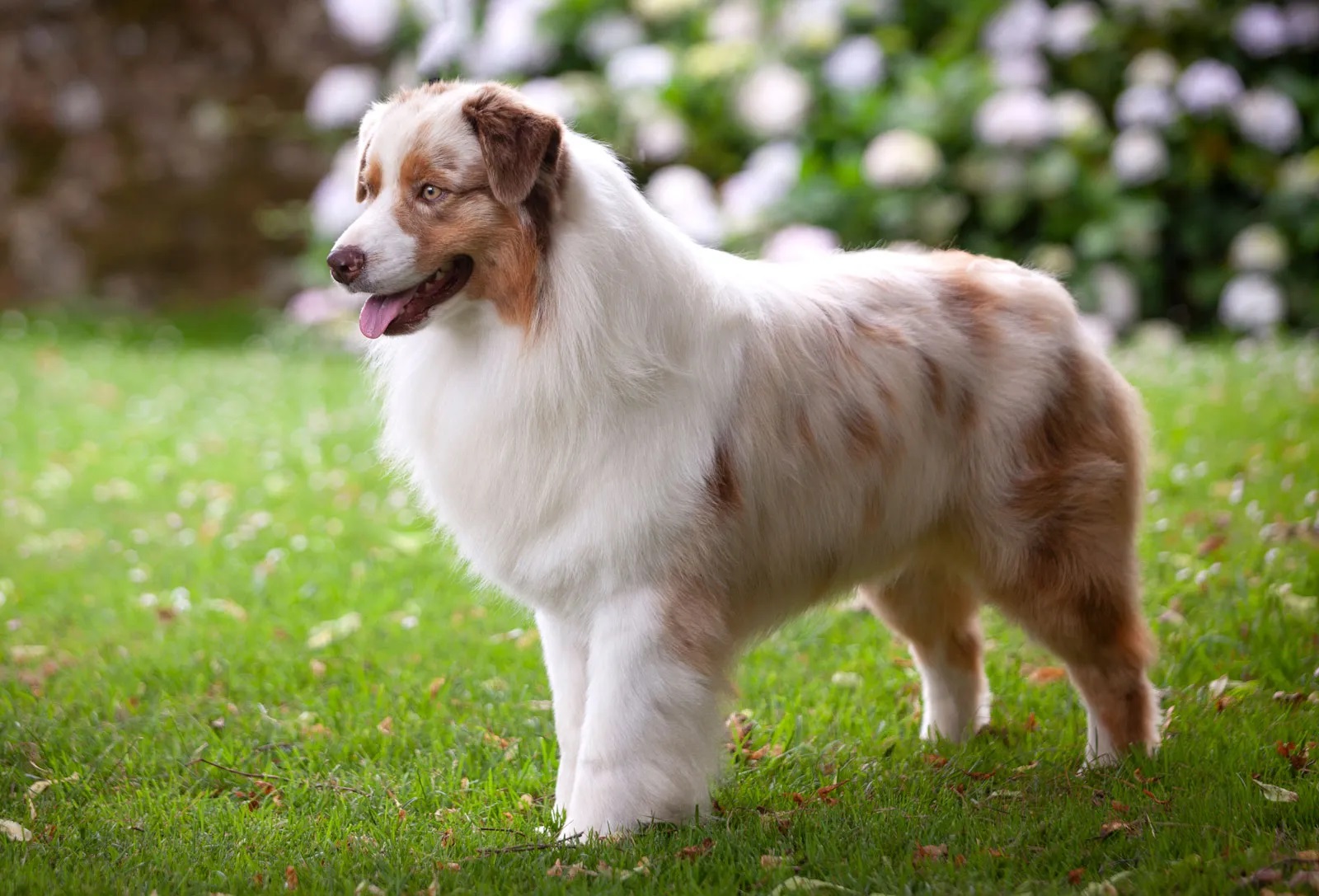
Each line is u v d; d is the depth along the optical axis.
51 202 17.81
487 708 5.98
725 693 4.61
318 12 18.27
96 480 10.02
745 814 4.70
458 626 7.13
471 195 4.30
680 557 4.46
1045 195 13.38
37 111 17.78
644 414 4.42
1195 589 6.73
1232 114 13.77
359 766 5.48
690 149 13.85
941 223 13.22
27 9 17.75
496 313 4.42
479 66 14.09
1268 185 13.74
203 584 7.85
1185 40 14.29
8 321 16.73
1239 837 4.22
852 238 13.23
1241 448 8.78
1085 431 5.06
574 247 4.32
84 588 7.86
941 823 4.51
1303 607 6.29
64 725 5.88
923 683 5.72
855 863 4.23
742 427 4.57
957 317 5.03
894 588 5.52
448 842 4.61
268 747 5.63
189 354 14.98
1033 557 5.01
